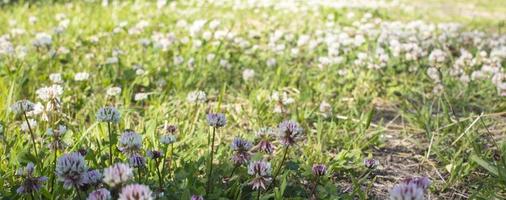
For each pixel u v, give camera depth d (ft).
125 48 6.14
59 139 3.25
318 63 5.80
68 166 2.68
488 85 4.90
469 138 3.72
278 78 4.89
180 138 3.74
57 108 3.59
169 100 4.44
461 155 3.73
